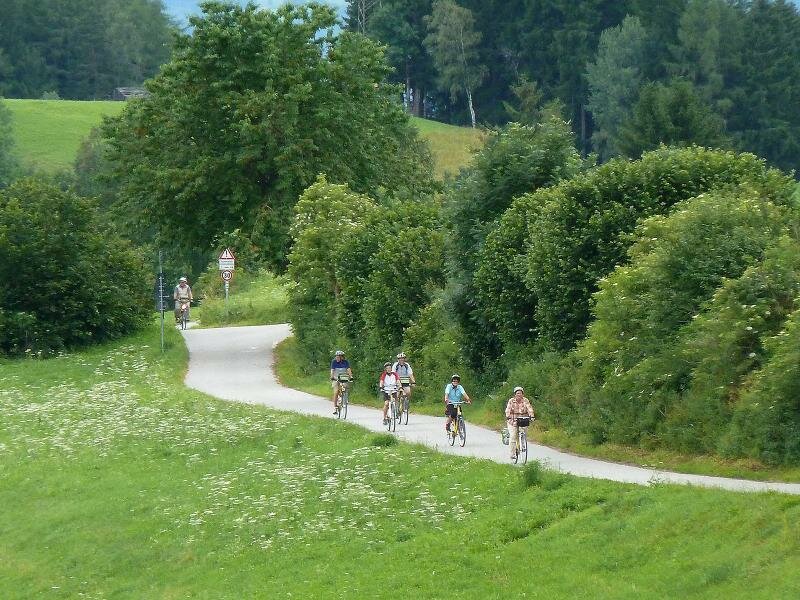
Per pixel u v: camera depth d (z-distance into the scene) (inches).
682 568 1884.8
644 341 2947.8
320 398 4313.5
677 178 3472.0
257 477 2945.4
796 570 1732.3
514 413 2765.7
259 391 4527.6
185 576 2393.0
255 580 2267.5
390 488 2679.6
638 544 2018.9
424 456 2910.9
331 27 6048.2
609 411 2955.2
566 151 4212.6
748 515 1946.4
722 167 3531.0
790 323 2442.2
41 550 2733.8
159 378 4751.5
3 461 3503.9
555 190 3681.1
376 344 4382.4
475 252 4055.1
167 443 3521.2
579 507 2263.8
